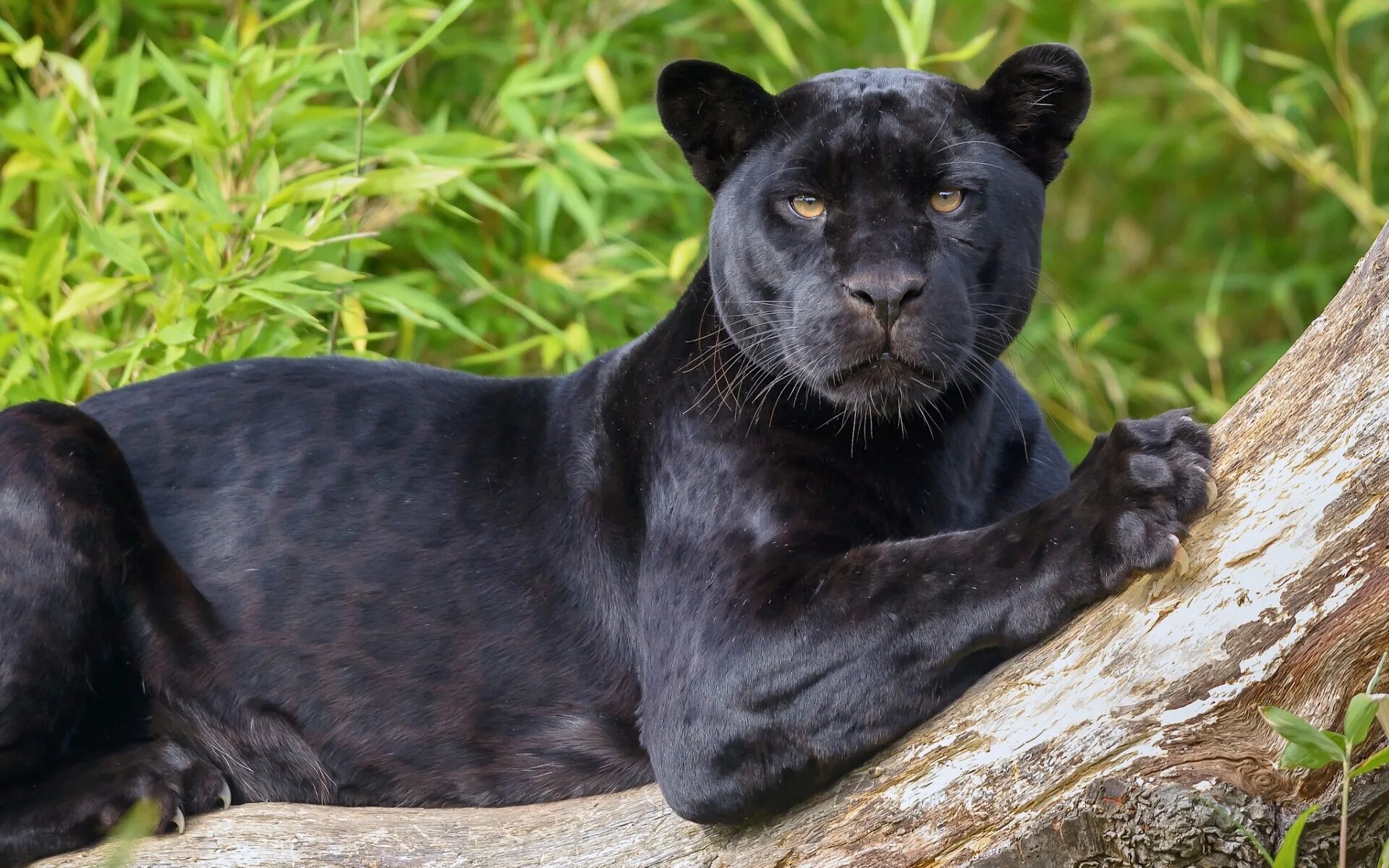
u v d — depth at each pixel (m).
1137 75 14.95
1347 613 4.69
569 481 6.73
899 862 5.36
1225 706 4.88
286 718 6.77
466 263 10.80
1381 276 4.77
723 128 6.73
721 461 6.25
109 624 6.68
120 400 7.25
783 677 5.54
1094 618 5.08
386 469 6.91
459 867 6.06
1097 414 13.41
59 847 6.34
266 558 6.83
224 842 6.23
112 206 10.00
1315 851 5.00
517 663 6.66
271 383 7.20
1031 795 5.13
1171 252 15.38
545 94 11.28
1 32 9.89
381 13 10.35
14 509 6.45
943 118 6.34
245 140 9.23
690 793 5.76
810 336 6.10
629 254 10.75
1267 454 4.90
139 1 10.43
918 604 5.32
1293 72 14.70
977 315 6.29
